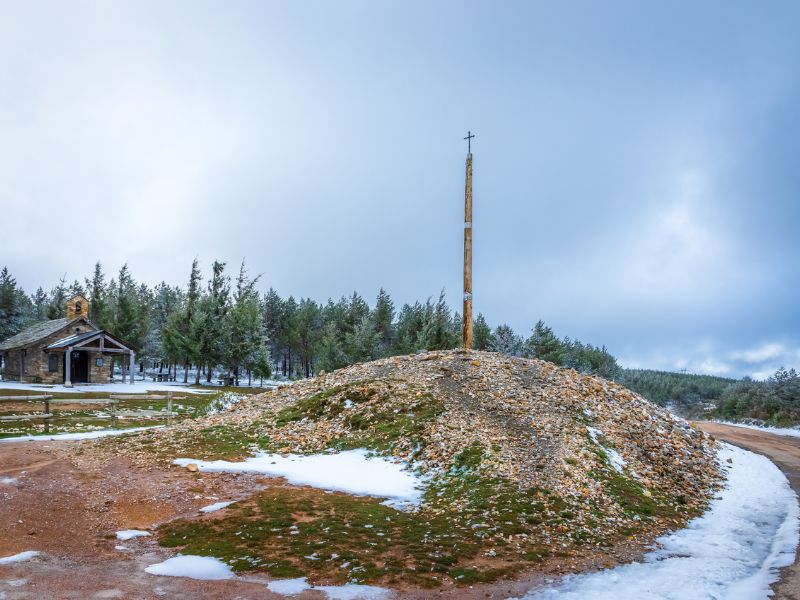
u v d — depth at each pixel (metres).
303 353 66.56
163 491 11.11
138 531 8.77
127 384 43.91
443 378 19.75
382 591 6.64
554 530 9.34
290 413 18.59
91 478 11.95
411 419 16.20
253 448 15.32
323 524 9.19
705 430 24.69
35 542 8.01
